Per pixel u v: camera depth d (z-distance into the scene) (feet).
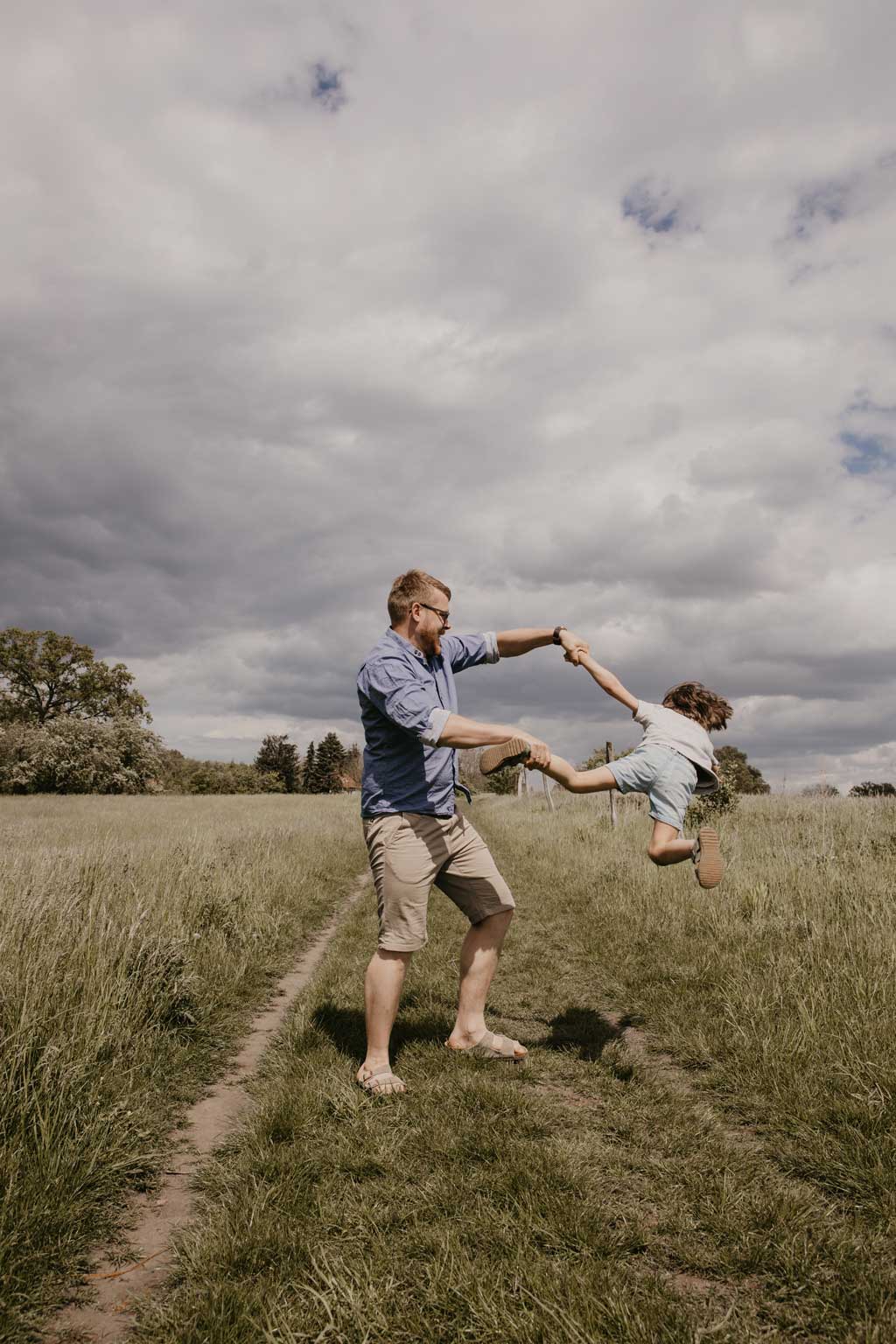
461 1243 7.74
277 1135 10.24
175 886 22.99
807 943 16.87
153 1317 6.78
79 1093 10.34
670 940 19.95
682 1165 9.37
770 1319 6.79
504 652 15.39
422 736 11.73
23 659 194.39
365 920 27.27
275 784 275.80
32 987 12.00
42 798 137.18
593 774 13.32
